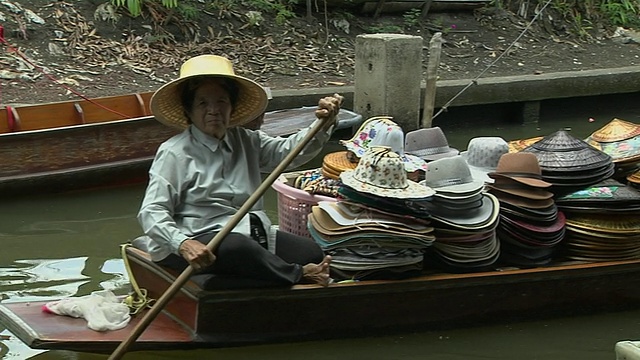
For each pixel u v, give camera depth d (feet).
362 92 31.19
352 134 31.76
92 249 19.72
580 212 16.37
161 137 24.98
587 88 37.63
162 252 14.16
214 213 14.07
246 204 13.10
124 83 32.22
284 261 14.43
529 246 15.85
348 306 14.65
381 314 14.93
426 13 42.65
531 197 15.75
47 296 16.80
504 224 15.80
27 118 25.95
